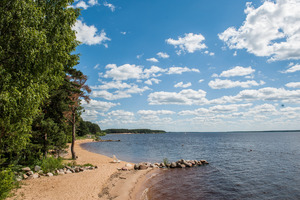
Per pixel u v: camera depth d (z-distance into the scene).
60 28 10.37
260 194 13.73
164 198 12.48
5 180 8.91
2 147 9.84
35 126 17.66
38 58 8.66
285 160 29.67
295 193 13.95
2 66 7.99
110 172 18.19
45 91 9.48
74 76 24.72
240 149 50.09
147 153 41.53
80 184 13.40
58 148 20.34
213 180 17.27
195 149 51.59
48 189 11.70
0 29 7.98
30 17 8.35
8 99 7.38
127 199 11.62
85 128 103.19
